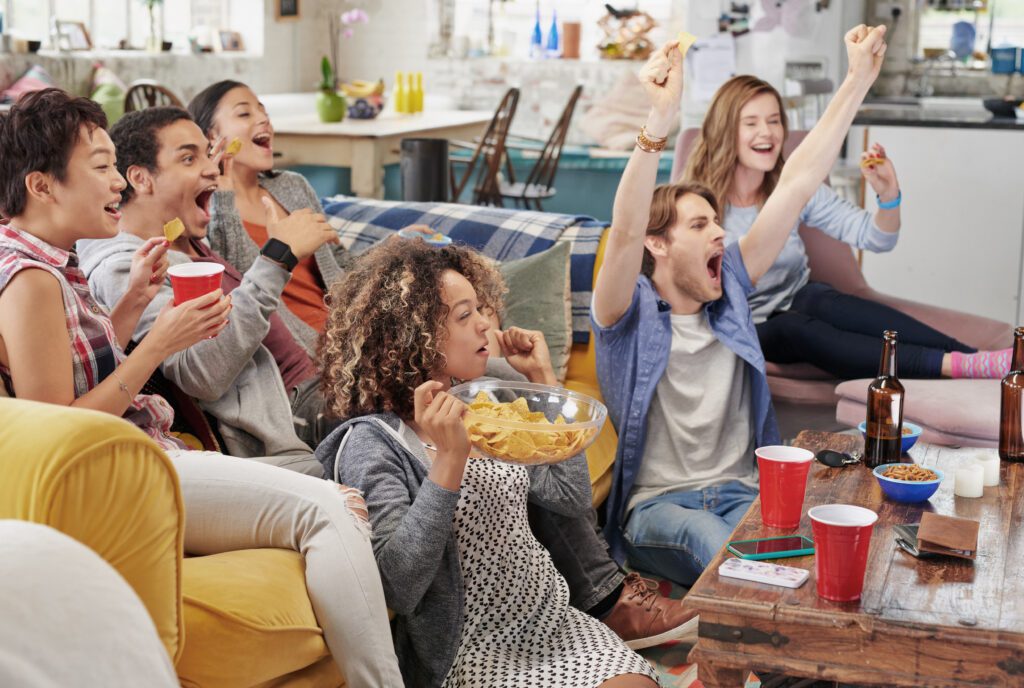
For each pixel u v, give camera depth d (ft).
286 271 7.17
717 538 7.67
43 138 5.56
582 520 7.16
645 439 8.55
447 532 5.51
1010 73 19.61
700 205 8.39
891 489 6.27
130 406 6.15
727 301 8.63
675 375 8.53
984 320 10.69
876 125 16.11
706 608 5.07
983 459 6.72
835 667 4.91
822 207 11.03
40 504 4.01
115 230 5.87
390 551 5.49
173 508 4.45
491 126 19.74
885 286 16.49
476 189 20.42
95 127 5.72
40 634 3.07
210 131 9.53
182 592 4.73
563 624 6.14
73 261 5.91
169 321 5.79
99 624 3.21
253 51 24.12
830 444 7.41
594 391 9.53
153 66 21.13
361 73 25.96
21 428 4.21
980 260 15.98
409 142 15.23
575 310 9.86
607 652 5.83
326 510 5.39
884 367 6.86
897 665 4.83
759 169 10.39
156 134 7.53
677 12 24.27
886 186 10.55
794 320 10.53
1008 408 7.01
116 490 4.19
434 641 5.77
